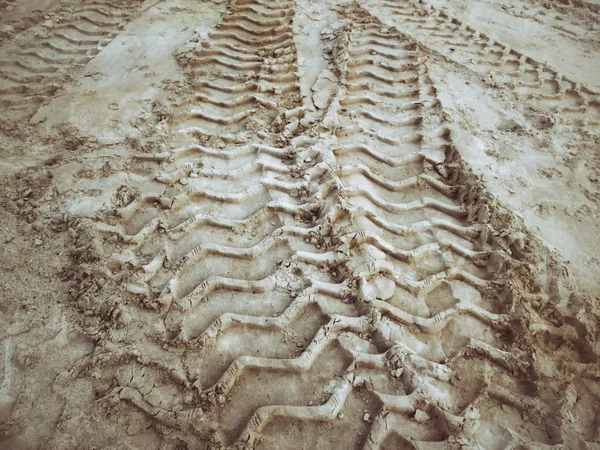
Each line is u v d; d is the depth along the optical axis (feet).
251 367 6.94
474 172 11.03
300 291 8.16
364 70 14.75
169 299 7.78
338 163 11.14
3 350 7.03
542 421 6.72
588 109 14.17
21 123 12.01
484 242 9.42
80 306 7.65
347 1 18.89
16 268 8.25
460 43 16.78
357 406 6.59
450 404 6.68
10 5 18.17
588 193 10.85
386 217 10.01
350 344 7.29
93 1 18.63
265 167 10.84
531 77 15.42
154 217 9.55
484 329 7.88
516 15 19.62
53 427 6.18
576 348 7.88
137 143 11.34
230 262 8.69
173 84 13.55
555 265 8.99
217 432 6.21
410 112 13.29
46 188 9.93
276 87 13.79
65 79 14.01
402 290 8.36
